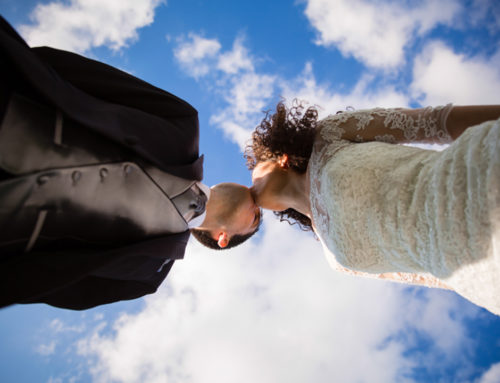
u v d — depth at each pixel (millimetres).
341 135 1361
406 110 1340
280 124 1550
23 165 849
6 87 840
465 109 1258
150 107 1352
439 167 964
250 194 1938
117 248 1167
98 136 1022
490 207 833
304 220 1928
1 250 905
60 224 980
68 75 1202
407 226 1011
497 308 908
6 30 915
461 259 908
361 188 1109
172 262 1614
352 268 1278
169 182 1238
